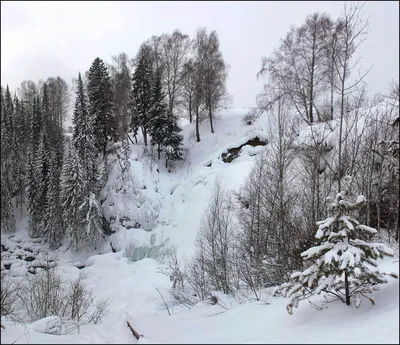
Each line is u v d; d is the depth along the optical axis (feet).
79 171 90.07
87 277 69.77
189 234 74.69
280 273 37.14
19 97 219.61
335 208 19.33
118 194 91.40
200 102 120.06
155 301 49.24
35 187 105.91
